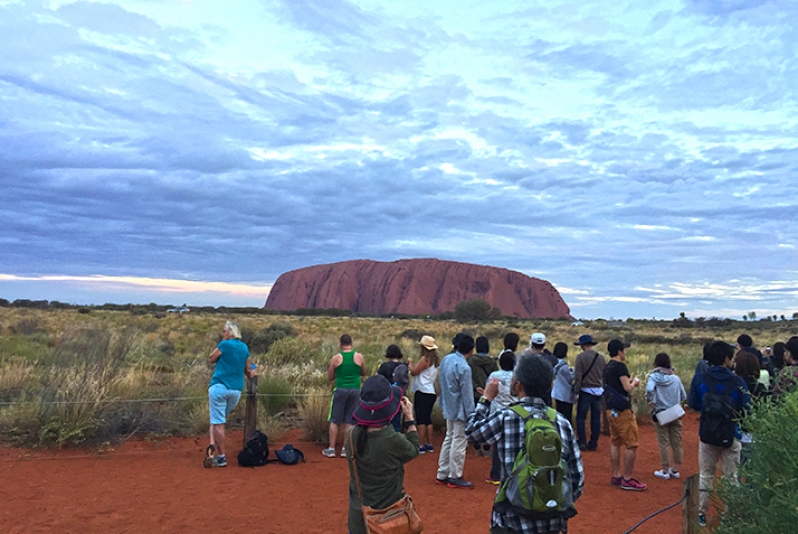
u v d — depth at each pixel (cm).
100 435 870
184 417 1009
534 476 304
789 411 371
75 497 636
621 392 738
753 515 376
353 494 378
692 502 469
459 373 717
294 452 827
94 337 1206
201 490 677
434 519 604
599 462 883
